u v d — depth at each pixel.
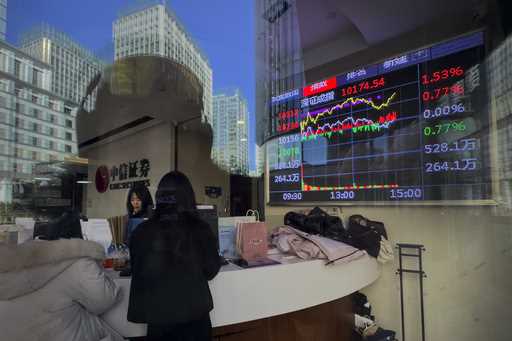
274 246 1.98
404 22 2.39
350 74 2.72
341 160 2.75
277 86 3.06
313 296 1.72
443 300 2.24
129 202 1.71
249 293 1.52
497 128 2.07
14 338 0.96
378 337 2.25
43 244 1.11
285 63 2.93
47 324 1.01
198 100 3.55
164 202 1.33
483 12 2.11
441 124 2.28
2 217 1.58
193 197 1.42
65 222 1.48
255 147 3.27
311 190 2.90
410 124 2.41
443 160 2.27
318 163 2.88
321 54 2.86
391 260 2.43
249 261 1.69
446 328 2.22
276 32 2.70
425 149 2.34
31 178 1.84
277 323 1.65
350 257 1.91
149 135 4.83
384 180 2.52
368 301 2.54
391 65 2.51
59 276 1.06
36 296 1.02
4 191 1.69
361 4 2.33
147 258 1.20
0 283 0.98
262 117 3.20
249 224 1.79
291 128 3.04
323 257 1.81
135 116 4.32
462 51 2.20
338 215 2.71
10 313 0.97
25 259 1.03
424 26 2.36
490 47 2.09
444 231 2.25
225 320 1.45
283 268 1.63
